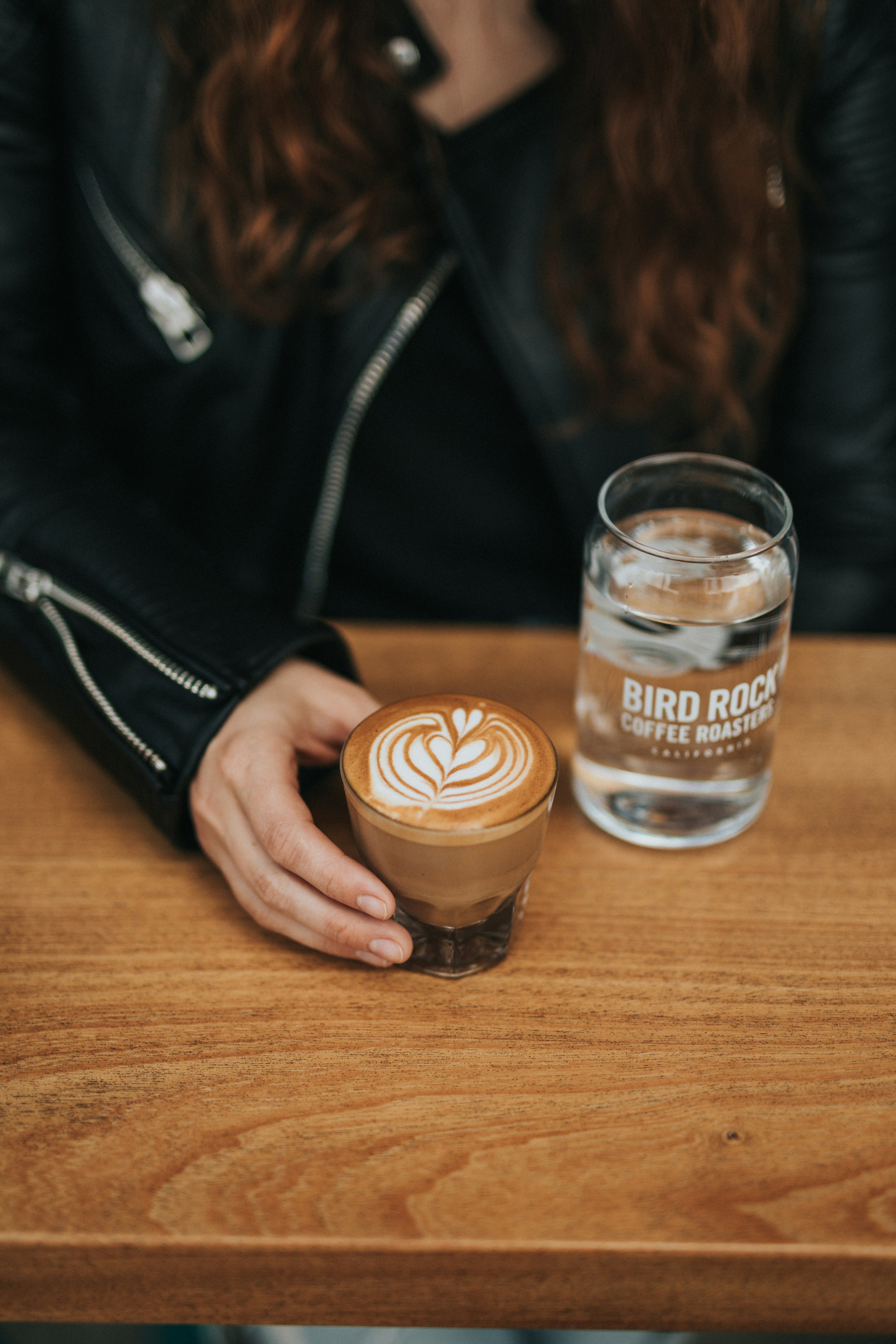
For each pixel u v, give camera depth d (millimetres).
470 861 533
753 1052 561
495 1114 528
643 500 687
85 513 887
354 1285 481
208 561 873
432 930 592
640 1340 794
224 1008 589
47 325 1176
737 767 655
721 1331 493
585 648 668
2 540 878
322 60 961
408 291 1090
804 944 628
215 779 669
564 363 1104
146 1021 581
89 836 710
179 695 708
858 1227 474
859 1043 566
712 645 600
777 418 1230
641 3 912
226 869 658
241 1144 514
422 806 539
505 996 597
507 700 826
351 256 1066
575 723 804
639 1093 539
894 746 781
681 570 598
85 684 750
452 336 1160
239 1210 483
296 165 992
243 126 1002
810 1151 510
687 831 685
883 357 1166
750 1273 471
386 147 1031
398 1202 486
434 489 1240
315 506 1203
